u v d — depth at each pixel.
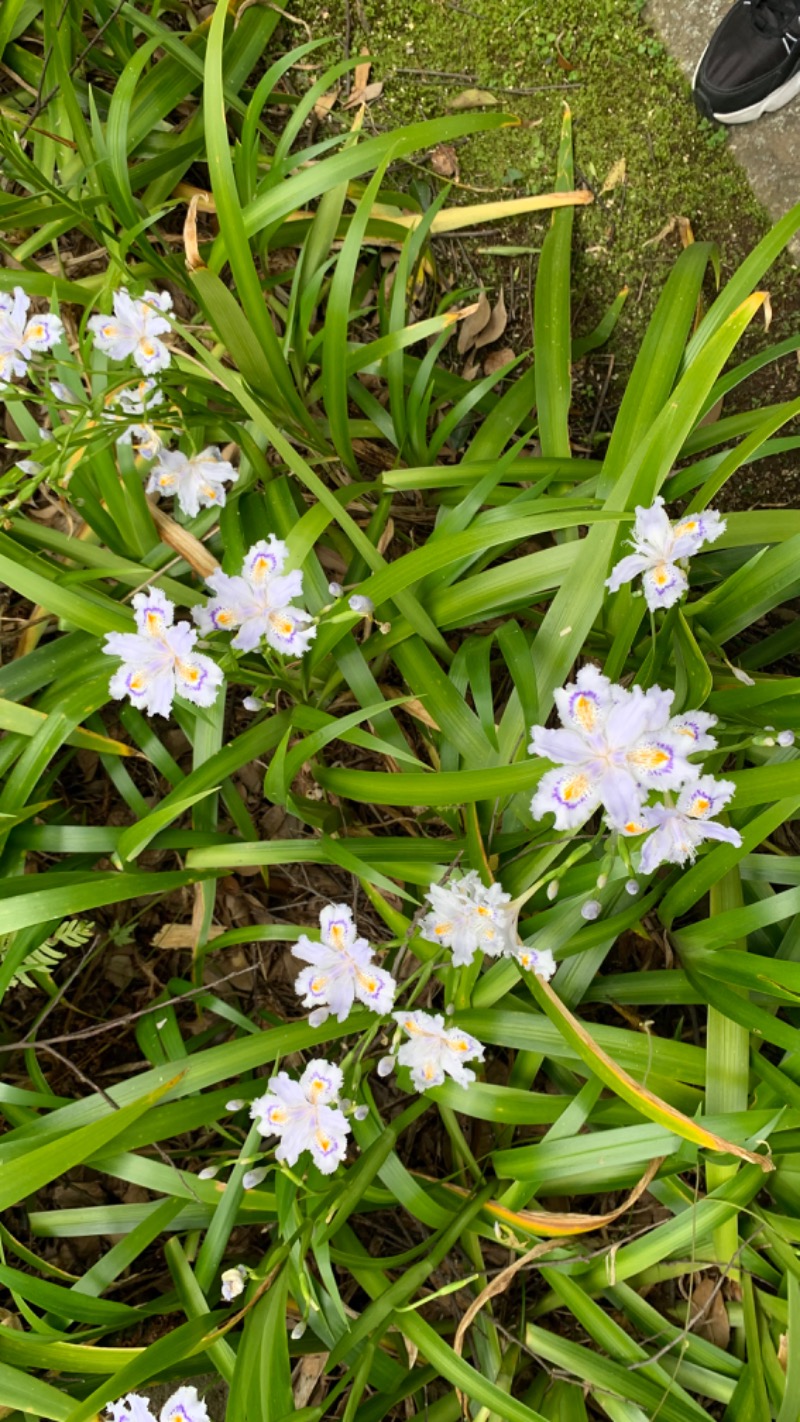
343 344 0.58
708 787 0.45
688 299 0.61
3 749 0.58
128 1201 0.67
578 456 0.77
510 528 0.51
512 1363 0.59
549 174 0.77
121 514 0.61
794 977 0.51
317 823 0.61
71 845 0.58
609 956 0.68
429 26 0.77
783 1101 0.54
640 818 0.44
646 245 0.76
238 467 0.69
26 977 0.60
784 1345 0.58
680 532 0.48
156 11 0.69
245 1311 0.53
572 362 0.77
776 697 0.53
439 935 0.49
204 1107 0.56
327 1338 0.58
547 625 0.56
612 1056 0.55
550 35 0.76
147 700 0.48
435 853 0.56
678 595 0.49
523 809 0.57
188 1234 0.63
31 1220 0.58
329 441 0.69
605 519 0.50
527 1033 0.55
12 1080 0.67
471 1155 0.60
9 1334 0.54
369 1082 0.67
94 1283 0.56
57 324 0.52
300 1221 0.54
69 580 0.58
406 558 0.52
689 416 0.51
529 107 0.77
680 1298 0.63
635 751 0.44
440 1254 0.55
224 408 0.63
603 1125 0.60
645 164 0.76
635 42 0.75
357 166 0.57
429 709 0.57
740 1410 0.55
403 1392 0.57
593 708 0.44
